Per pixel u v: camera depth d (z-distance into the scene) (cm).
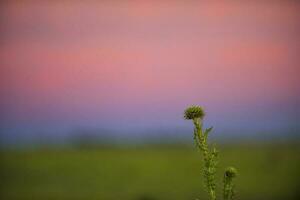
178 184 876
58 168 1118
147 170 1079
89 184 923
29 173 1049
